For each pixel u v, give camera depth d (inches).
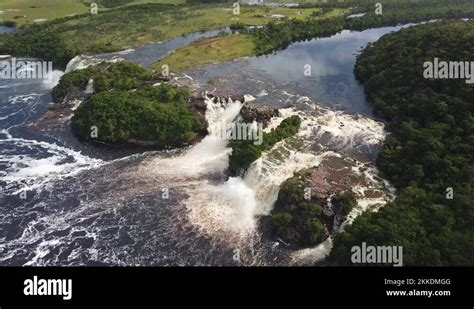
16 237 3403.1
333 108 4913.9
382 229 3038.9
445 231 2989.7
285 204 3501.5
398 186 3659.0
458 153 3636.8
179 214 3612.2
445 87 4325.8
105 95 4761.3
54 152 4409.5
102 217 3590.1
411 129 4047.7
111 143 4498.0
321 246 3304.6
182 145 4468.5
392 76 4965.6
